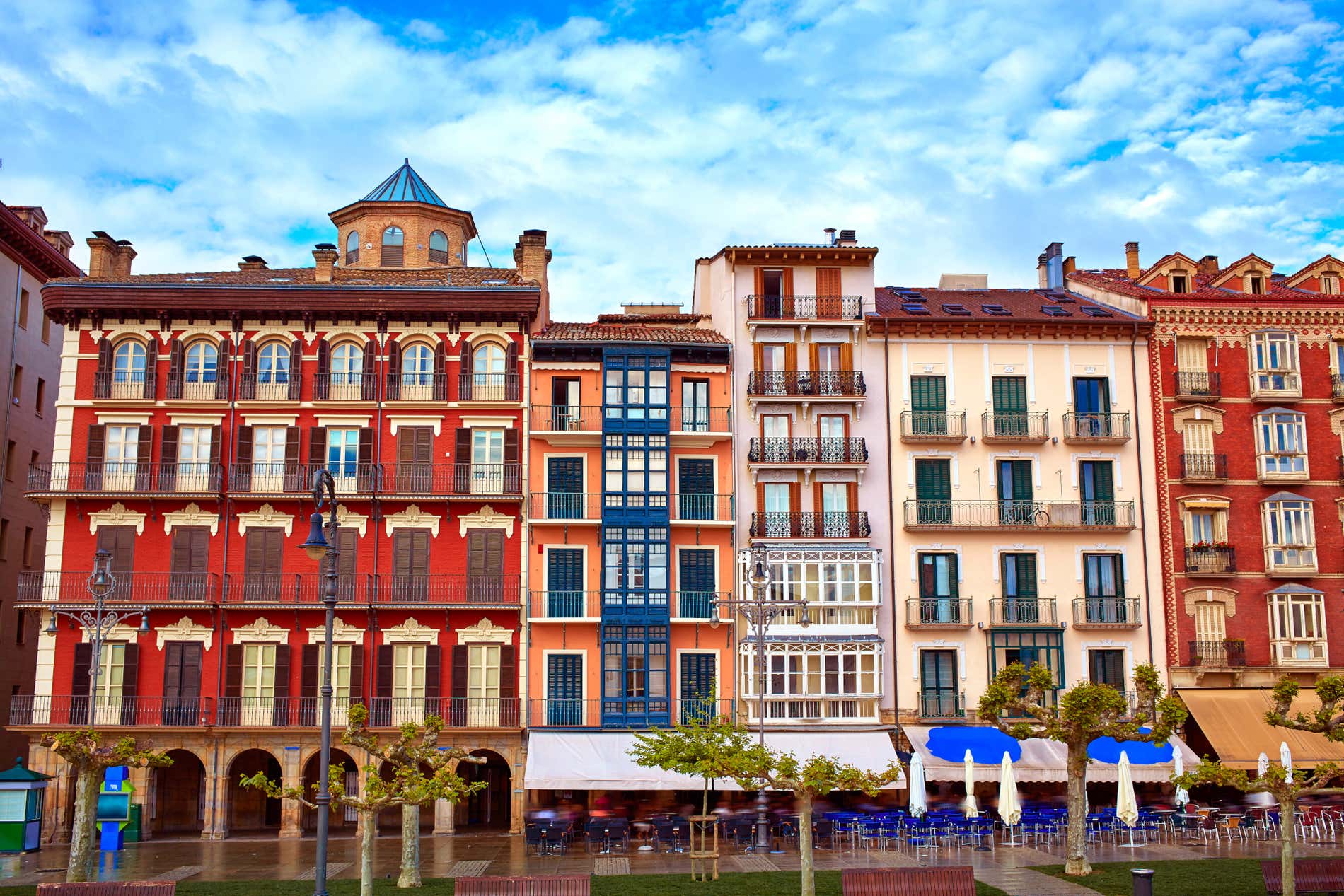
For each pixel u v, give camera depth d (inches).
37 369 2188.7
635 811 1728.6
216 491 1813.5
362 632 1798.7
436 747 1448.1
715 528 1860.2
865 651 1790.1
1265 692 1836.9
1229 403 1946.4
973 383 1937.7
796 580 1819.6
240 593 1802.4
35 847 1578.5
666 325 2148.1
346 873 1373.0
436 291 1873.8
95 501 1819.6
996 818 1707.7
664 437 1876.2
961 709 1817.2
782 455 1886.1
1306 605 1863.9
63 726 1724.9
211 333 1872.5
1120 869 1299.2
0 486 2017.7
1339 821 1640.0
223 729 1717.5
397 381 1870.1
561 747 1701.5
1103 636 1860.2
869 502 1891.0
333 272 2075.5
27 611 2084.2
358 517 1836.9
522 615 1811.0
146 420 1846.7
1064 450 1921.8
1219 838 1555.1
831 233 2122.3
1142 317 1983.3
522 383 1883.6
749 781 1219.2
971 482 1905.8
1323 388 1963.6
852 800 1747.0
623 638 1811.0
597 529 1846.7
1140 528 1898.4
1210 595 1877.5
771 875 1289.4
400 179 2381.9
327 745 1060.5
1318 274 2074.3
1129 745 1686.8
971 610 1849.2
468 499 1825.8
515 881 1059.9
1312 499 1919.3
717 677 1800.0
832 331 1936.5
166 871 1392.7
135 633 1779.0
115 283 1850.4
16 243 2082.9
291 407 1857.8
